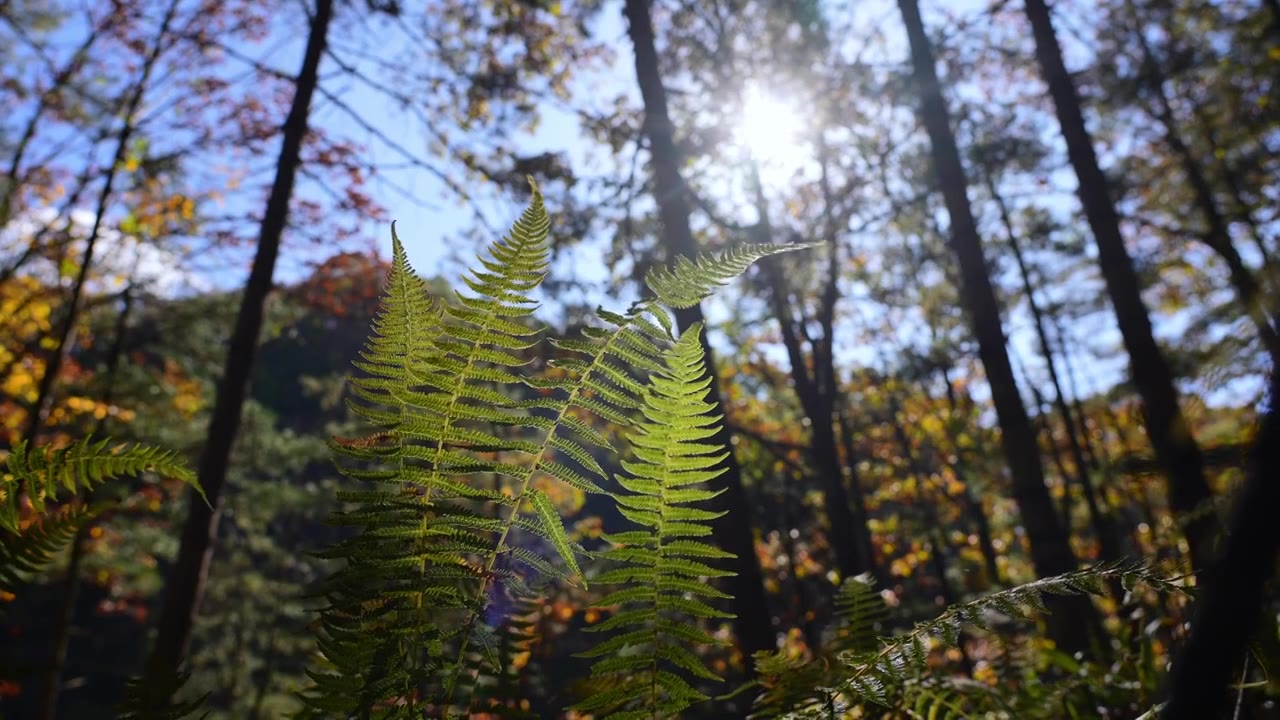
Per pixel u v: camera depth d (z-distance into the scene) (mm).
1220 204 14609
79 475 1112
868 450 17641
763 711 1438
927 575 16469
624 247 8391
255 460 15062
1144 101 14617
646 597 1134
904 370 15477
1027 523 6156
